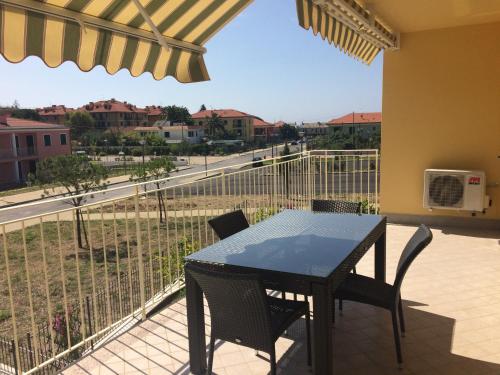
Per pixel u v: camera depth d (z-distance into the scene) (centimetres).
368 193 779
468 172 626
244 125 9419
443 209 665
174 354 314
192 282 280
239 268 255
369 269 484
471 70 631
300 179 756
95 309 351
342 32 468
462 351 306
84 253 1466
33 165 4419
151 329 354
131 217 1894
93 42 223
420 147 675
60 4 202
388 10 526
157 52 271
